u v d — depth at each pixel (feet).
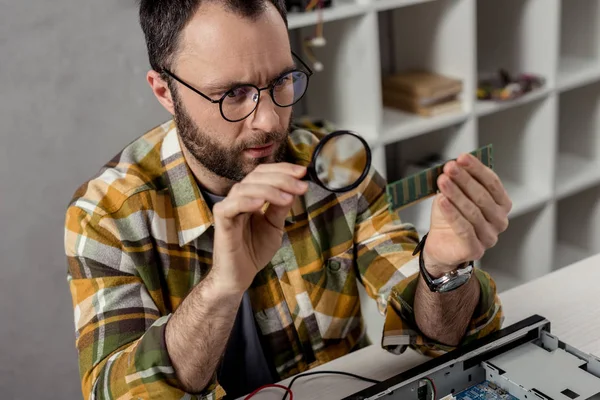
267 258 3.53
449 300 4.01
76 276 4.40
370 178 5.14
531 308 4.74
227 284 3.40
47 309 7.63
